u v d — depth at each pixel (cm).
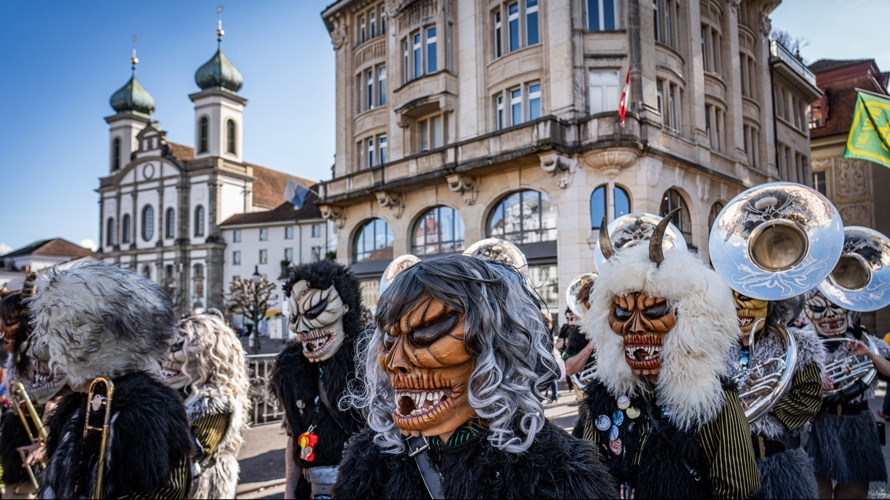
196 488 281
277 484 526
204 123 5925
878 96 806
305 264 301
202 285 5559
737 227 309
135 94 6781
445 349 128
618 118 1544
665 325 196
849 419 375
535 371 136
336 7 2372
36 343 209
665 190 1631
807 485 262
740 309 285
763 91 2191
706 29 1947
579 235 1570
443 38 1902
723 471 188
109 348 202
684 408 192
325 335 282
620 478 208
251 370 773
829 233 283
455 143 1809
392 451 144
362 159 2292
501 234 1775
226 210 5750
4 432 342
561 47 1656
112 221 6291
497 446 128
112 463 185
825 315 414
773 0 2223
